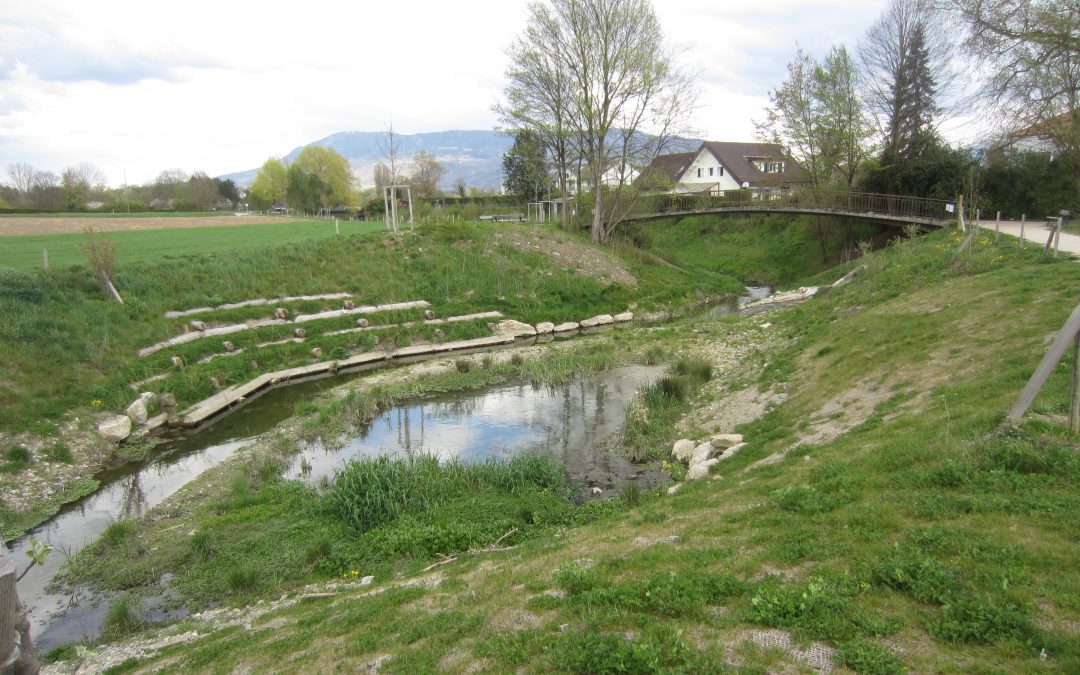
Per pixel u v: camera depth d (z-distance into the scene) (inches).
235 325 850.1
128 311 761.6
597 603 212.2
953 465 253.4
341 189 2834.6
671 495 370.0
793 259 1717.5
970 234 786.2
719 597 202.8
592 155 1503.4
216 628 291.3
